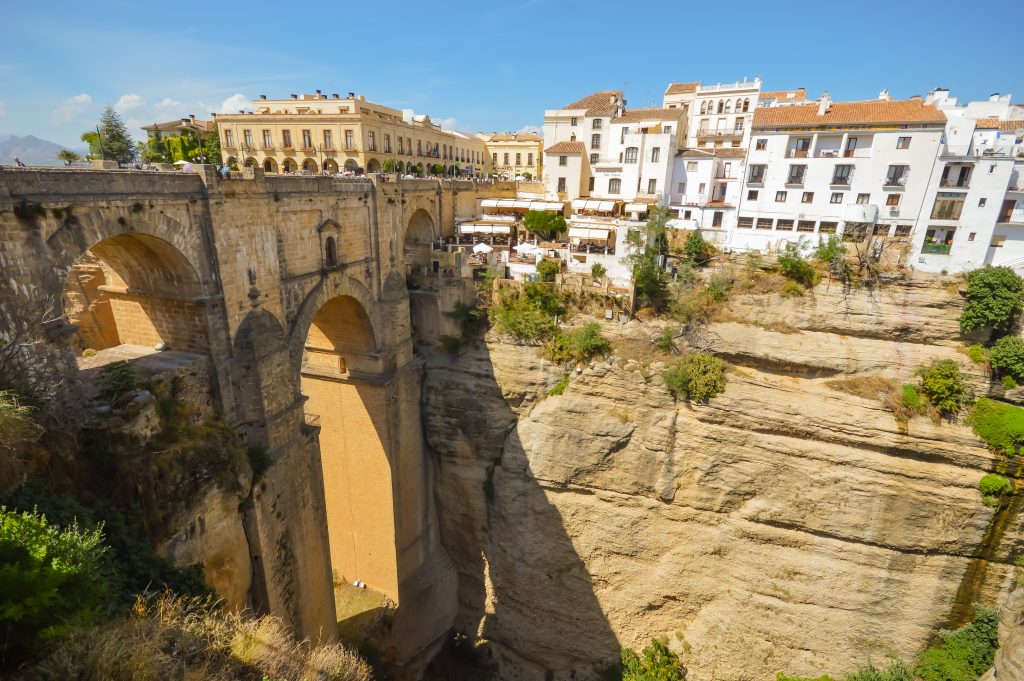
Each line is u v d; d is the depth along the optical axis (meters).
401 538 38.25
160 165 27.17
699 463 35.97
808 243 36.88
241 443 22.11
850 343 35.47
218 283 21.19
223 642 13.57
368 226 32.34
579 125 68.06
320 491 27.53
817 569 34.50
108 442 16.80
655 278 37.56
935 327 34.59
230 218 21.48
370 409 35.56
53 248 15.41
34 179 14.77
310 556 26.84
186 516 19.02
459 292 39.53
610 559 39.09
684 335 37.12
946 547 32.16
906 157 37.47
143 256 20.11
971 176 35.69
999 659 28.61
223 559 20.83
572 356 37.91
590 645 40.31
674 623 38.66
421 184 42.66
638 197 54.38
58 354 15.92
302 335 26.64
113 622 12.06
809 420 33.69
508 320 38.56
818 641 35.03
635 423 36.94
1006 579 31.67
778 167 42.00
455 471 41.62
